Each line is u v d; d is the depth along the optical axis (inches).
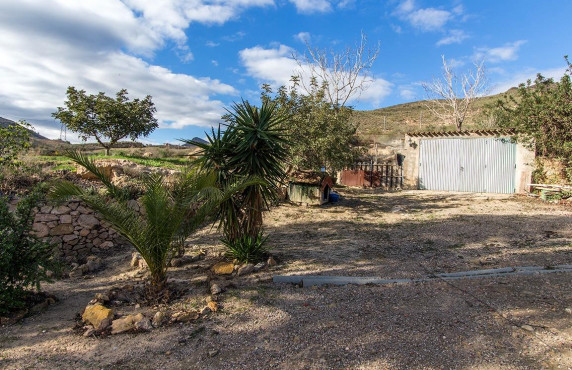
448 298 188.1
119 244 340.2
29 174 367.2
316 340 149.7
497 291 192.7
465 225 387.2
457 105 1067.3
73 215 311.7
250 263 260.5
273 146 275.4
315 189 546.3
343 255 290.5
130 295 207.8
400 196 652.7
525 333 146.4
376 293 200.7
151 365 133.9
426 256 279.9
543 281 202.7
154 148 1234.6
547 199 531.8
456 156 695.7
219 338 154.4
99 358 139.0
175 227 197.2
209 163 267.6
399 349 139.1
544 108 555.8
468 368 124.6
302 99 585.9
